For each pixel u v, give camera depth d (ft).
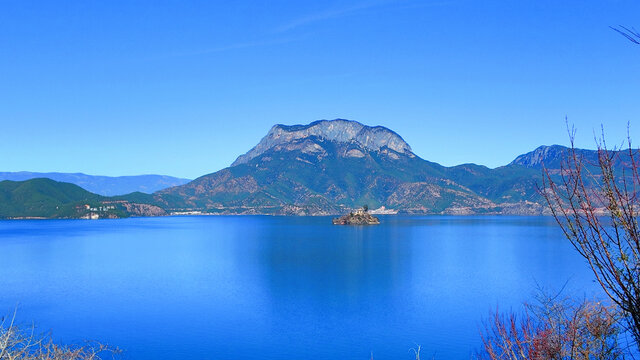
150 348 172.45
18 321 211.00
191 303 254.88
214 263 446.19
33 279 342.03
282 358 164.45
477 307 240.73
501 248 599.57
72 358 63.21
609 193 26.91
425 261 459.32
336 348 176.04
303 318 221.05
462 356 163.73
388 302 257.55
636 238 25.62
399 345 179.01
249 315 225.35
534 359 41.65
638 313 25.84
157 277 353.92
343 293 285.84
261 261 466.70
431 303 253.85
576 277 329.52
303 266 425.28
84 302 256.32
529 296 256.93
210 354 167.94
